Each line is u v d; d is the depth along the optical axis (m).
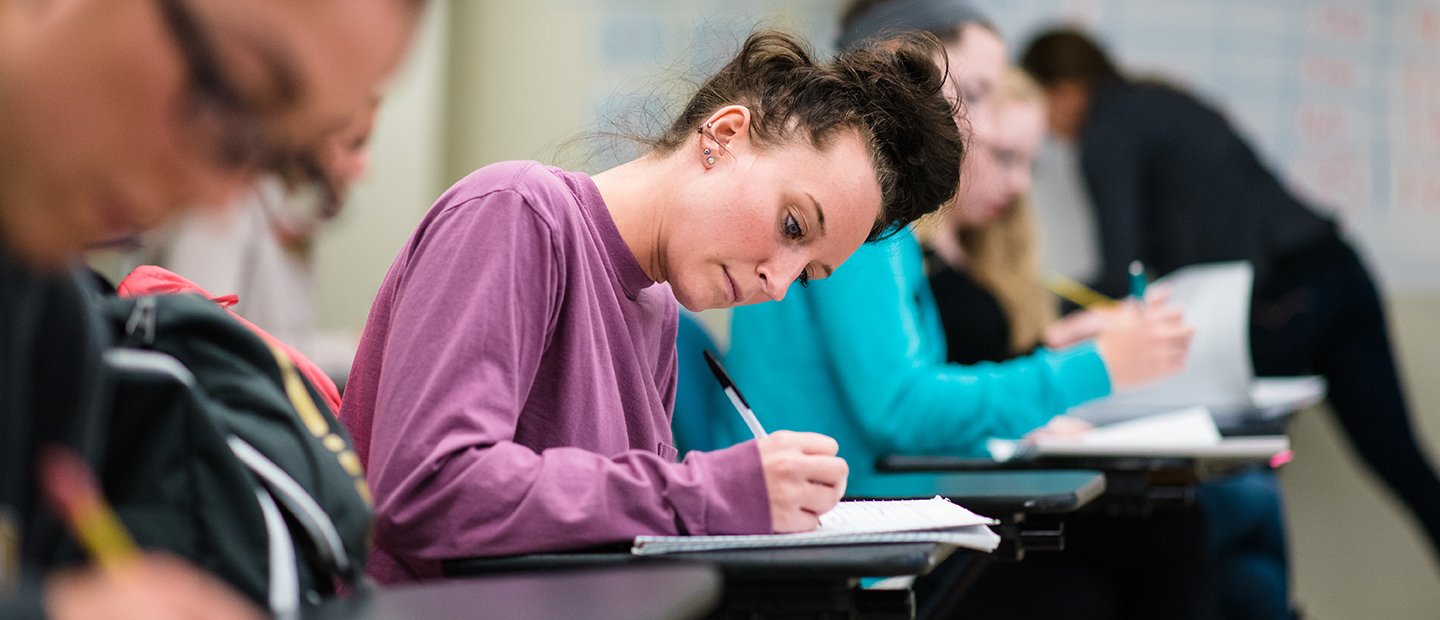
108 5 0.94
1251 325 5.75
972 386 3.60
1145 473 3.45
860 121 2.33
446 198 2.21
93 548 1.02
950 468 3.42
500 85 6.16
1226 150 5.83
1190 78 6.09
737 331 3.62
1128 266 5.77
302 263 5.12
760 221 2.24
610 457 2.24
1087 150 5.90
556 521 1.93
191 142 0.96
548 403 2.21
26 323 1.22
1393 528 6.18
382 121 5.76
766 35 2.45
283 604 1.44
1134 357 3.87
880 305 3.50
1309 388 5.08
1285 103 6.14
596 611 1.20
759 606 1.85
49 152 0.98
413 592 1.30
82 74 0.95
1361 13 6.17
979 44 4.17
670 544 1.89
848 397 3.52
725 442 3.37
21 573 0.98
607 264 2.32
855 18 4.25
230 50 0.92
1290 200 5.86
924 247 4.13
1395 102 6.19
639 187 2.37
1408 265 6.21
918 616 2.64
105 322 1.43
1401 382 5.80
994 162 4.27
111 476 1.42
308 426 1.62
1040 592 3.50
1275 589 4.30
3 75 0.95
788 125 2.29
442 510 1.95
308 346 5.16
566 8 6.12
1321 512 6.22
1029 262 4.52
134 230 1.05
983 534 1.97
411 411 2.01
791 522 1.98
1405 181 6.20
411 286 2.11
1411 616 6.16
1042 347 4.49
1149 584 3.58
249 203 1.10
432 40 5.86
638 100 2.66
